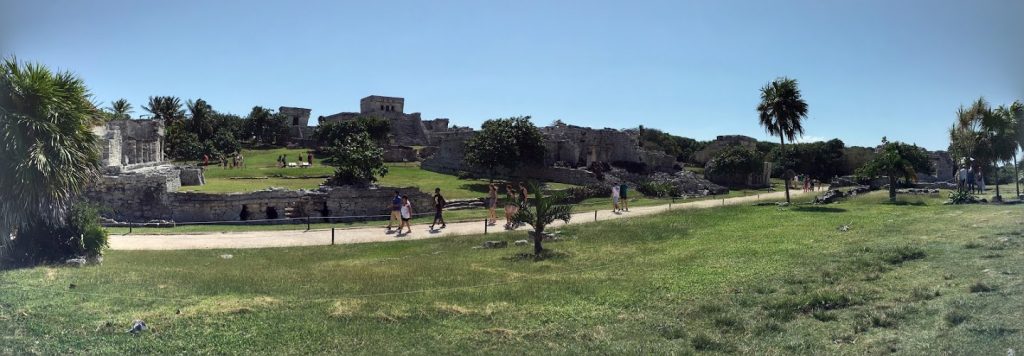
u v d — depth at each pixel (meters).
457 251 21.72
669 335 10.51
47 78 17.11
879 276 13.03
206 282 14.84
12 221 16.19
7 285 13.73
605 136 71.00
